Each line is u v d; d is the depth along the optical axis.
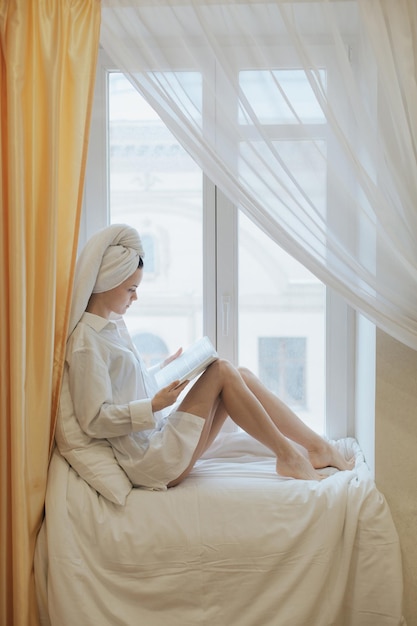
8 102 1.97
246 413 2.19
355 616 2.03
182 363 2.27
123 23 2.00
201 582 1.96
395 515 2.23
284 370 2.62
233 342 2.60
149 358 2.65
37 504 2.02
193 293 2.61
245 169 2.02
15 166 1.96
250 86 2.00
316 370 2.62
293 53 2.01
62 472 2.05
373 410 2.25
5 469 2.01
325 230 2.05
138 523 1.98
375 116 2.01
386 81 1.97
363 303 2.07
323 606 1.99
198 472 2.27
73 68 2.04
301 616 1.95
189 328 2.62
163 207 2.58
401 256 2.02
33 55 2.02
